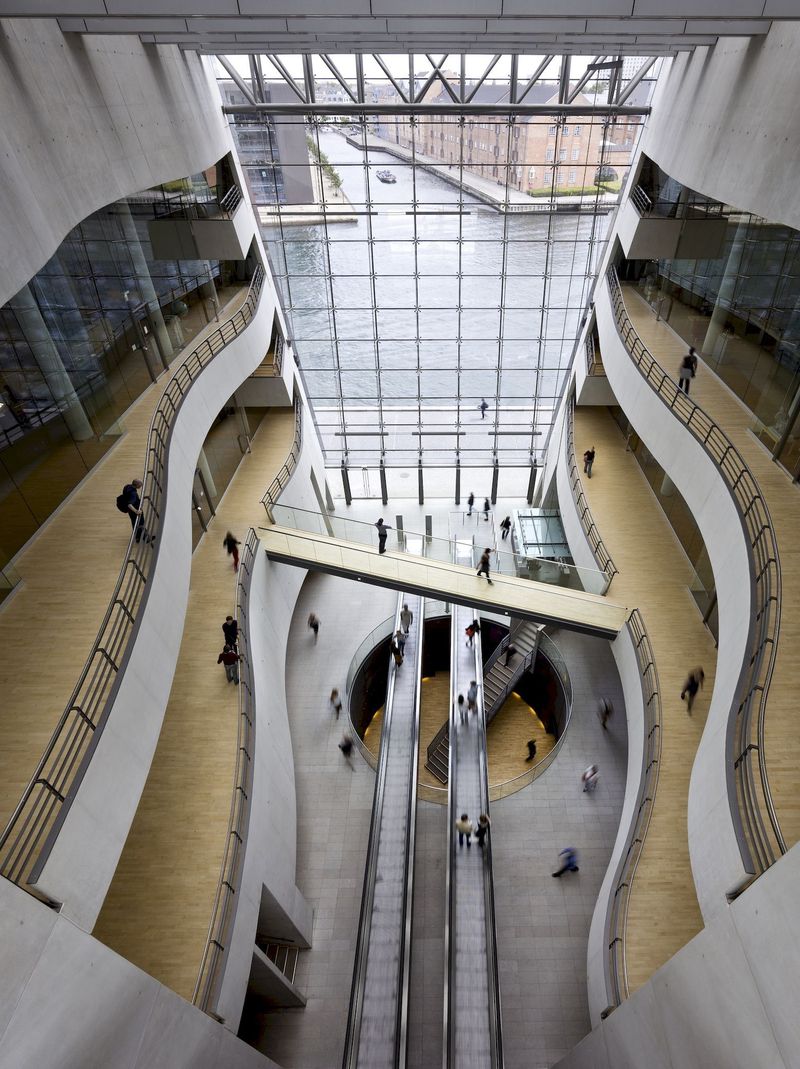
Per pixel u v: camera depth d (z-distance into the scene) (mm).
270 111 15477
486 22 8188
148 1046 5266
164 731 9367
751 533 8305
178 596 8422
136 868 7828
